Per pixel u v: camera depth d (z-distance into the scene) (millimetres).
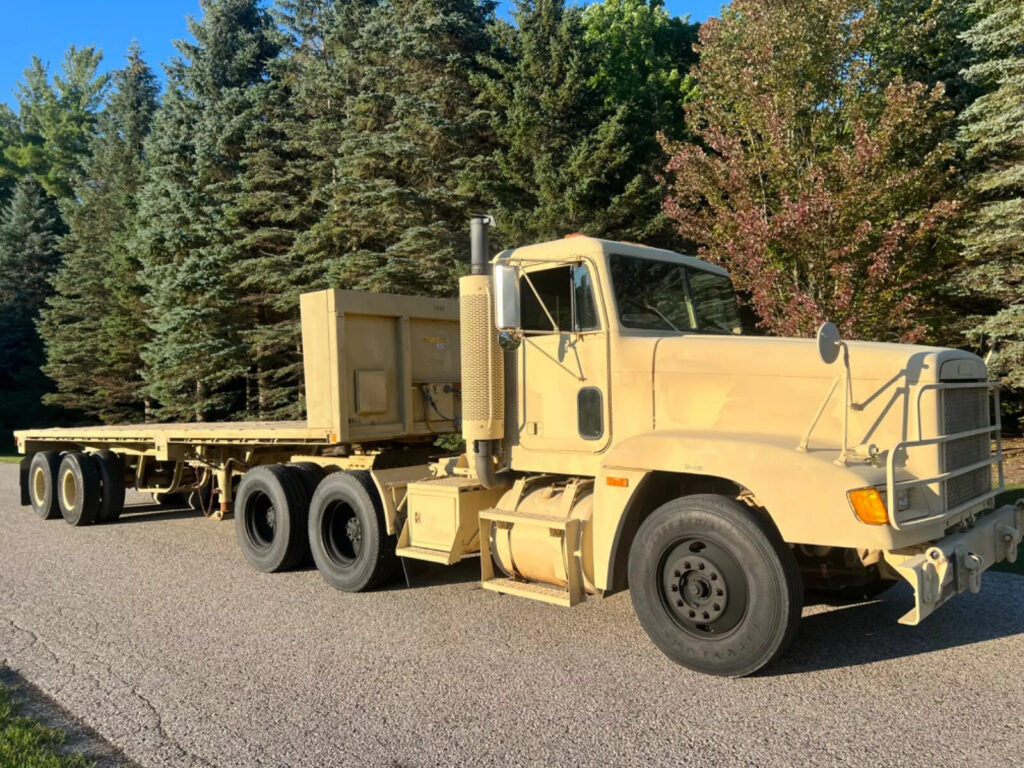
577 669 4820
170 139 25672
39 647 5484
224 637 5617
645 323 5559
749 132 11469
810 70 11328
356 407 7297
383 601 6496
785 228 9922
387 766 3668
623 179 18188
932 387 4398
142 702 4477
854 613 5773
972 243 12875
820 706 4160
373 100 19828
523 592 5426
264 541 7871
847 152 10484
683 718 4078
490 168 19172
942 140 14062
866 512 4113
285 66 24438
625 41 27969
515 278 5266
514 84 18688
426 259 17562
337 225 19656
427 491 6246
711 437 4699
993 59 14078
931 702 4164
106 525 10742
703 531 4582
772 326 10453
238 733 4047
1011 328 12836
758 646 4395
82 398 32938
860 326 10328
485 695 4457
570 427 5531
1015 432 16188
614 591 5102
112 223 33812
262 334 21672
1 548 9281
